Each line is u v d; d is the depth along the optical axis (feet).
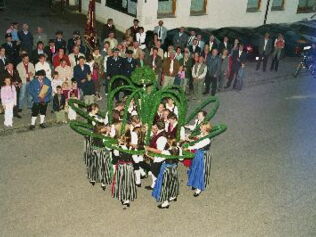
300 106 44.70
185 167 31.01
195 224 25.13
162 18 60.18
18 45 40.78
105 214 25.25
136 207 26.13
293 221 26.16
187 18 62.80
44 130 34.19
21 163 29.48
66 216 24.73
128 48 41.70
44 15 71.46
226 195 28.14
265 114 41.78
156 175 26.09
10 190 26.53
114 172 26.16
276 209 27.17
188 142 27.14
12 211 24.68
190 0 61.87
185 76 41.29
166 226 24.75
